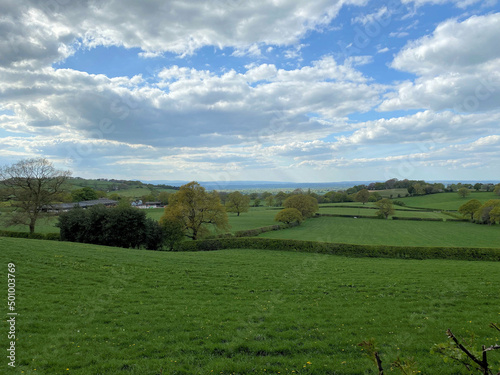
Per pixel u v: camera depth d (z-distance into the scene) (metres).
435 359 9.98
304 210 92.25
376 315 14.54
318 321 13.62
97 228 44.09
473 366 3.62
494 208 82.56
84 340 11.30
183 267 25.73
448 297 17.42
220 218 53.47
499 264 31.80
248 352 10.79
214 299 17.16
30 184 49.81
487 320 13.53
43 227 65.44
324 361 10.03
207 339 11.66
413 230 76.25
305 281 21.77
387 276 23.45
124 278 20.83
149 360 9.93
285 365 9.80
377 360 3.88
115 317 13.79
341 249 39.91
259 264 28.64
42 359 9.74
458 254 37.03
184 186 53.09
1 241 30.16
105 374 9.02
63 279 19.47
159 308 15.16
